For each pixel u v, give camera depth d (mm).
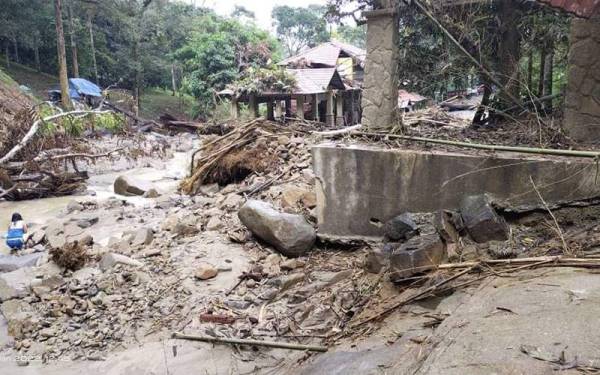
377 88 5809
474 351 2434
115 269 5719
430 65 7168
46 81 32844
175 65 36719
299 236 5574
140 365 4090
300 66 20766
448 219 4629
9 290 5449
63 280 5637
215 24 35094
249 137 9492
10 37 30516
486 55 6816
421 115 9562
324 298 4707
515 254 3961
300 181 7602
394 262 4281
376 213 5273
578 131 4910
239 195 7863
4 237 7719
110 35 36406
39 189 10727
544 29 6676
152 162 15250
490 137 5824
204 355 4156
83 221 7891
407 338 3205
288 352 4027
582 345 2236
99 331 4691
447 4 6203
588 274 3201
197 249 6156
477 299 3221
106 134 18844
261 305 4840
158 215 8180
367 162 5230
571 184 4277
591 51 4730
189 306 4926
